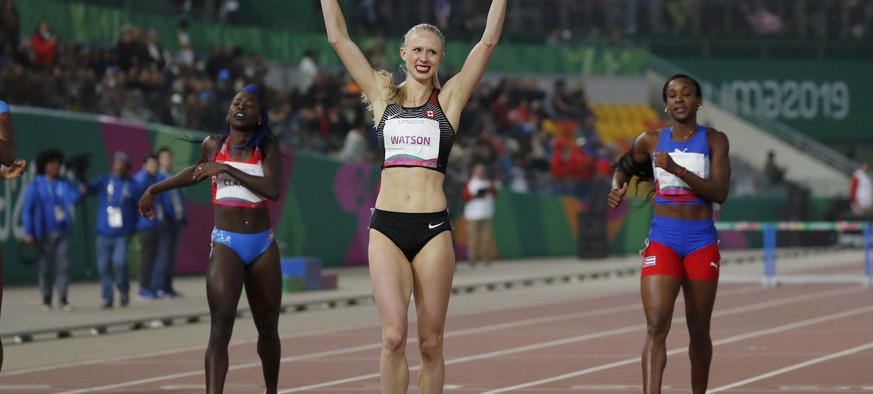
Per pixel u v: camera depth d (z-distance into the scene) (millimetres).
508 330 45594
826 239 115875
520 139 102312
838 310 53906
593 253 95188
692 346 24750
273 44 97250
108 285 52125
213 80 83125
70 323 45562
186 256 71438
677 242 24250
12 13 68875
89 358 37375
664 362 23828
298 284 61750
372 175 86125
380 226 21656
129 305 53594
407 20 112500
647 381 23672
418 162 21672
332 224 81375
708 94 128750
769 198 115875
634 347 39969
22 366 35531
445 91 22203
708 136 24516
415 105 22016
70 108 68562
